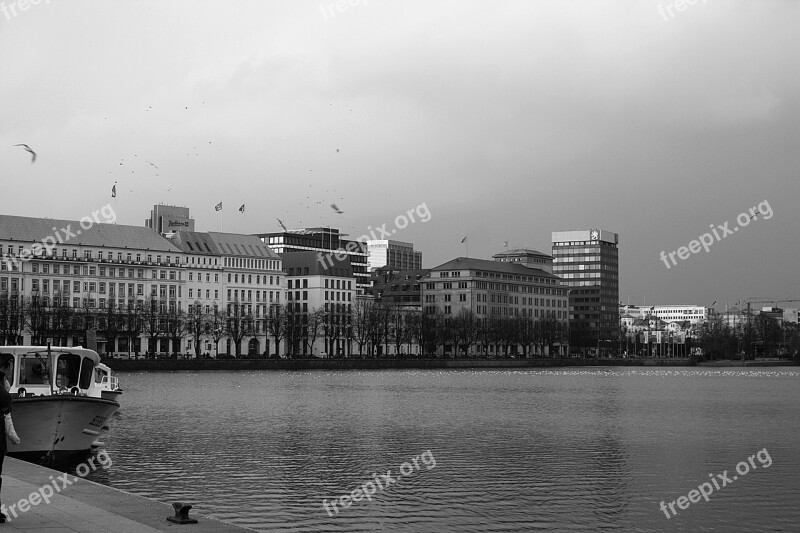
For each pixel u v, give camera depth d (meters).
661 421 114.50
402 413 123.44
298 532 51.84
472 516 56.25
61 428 67.75
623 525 54.59
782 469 74.44
